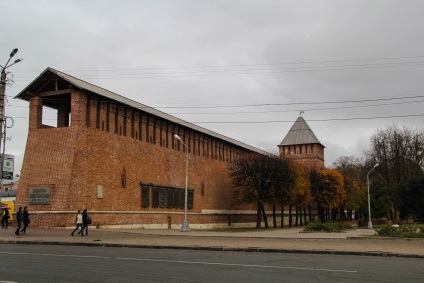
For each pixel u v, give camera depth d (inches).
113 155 1812.3
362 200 3385.8
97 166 1713.8
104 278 486.9
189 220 2385.6
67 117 1865.2
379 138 3496.6
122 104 1879.9
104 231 1477.6
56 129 1668.3
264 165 2635.3
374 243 1032.2
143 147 2027.6
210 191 2677.2
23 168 1683.1
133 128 1964.8
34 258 675.4
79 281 466.6
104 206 1727.4
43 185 1625.2
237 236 1330.0
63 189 1584.6
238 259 694.5
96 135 1726.1
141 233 1419.8
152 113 2074.3
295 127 4338.1
